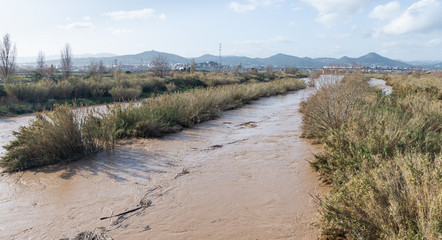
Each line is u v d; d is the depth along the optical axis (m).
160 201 3.97
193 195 4.18
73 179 4.79
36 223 3.37
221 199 4.05
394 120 6.09
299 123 10.39
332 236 3.00
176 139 7.73
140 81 27.81
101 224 3.36
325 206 3.17
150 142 7.33
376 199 2.96
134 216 3.55
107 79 28.50
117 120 8.04
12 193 4.23
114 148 6.69
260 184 4.61
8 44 31.77
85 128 6.35
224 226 3.33
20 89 17.28
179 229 3.26
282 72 85.31
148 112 8.77
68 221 3.42
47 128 5.79
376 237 2.71
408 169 3.02
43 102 17.77
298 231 3.23
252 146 7.01
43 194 4.19
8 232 3.17
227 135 8.28
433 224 2.30
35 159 5.45
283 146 7.00
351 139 5.04
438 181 2.76
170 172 5.14
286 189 4.41
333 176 4.31
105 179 4.78
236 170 5.27
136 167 5.40
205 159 5.93
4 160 5.44
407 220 2.52
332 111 7.48
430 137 5.12
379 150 4.46
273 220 3.48
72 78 22.36
